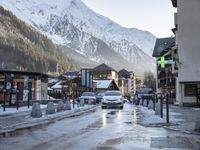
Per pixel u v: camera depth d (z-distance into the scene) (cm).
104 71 17450
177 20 4638
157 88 8612
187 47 4422
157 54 10131
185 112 3095
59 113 2944
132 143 1284
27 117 2481
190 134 1545
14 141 1340
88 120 2297
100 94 6931
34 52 18738
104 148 1177
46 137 1448
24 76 4509
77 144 1261
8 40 18625
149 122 2052
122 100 4191
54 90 9119
